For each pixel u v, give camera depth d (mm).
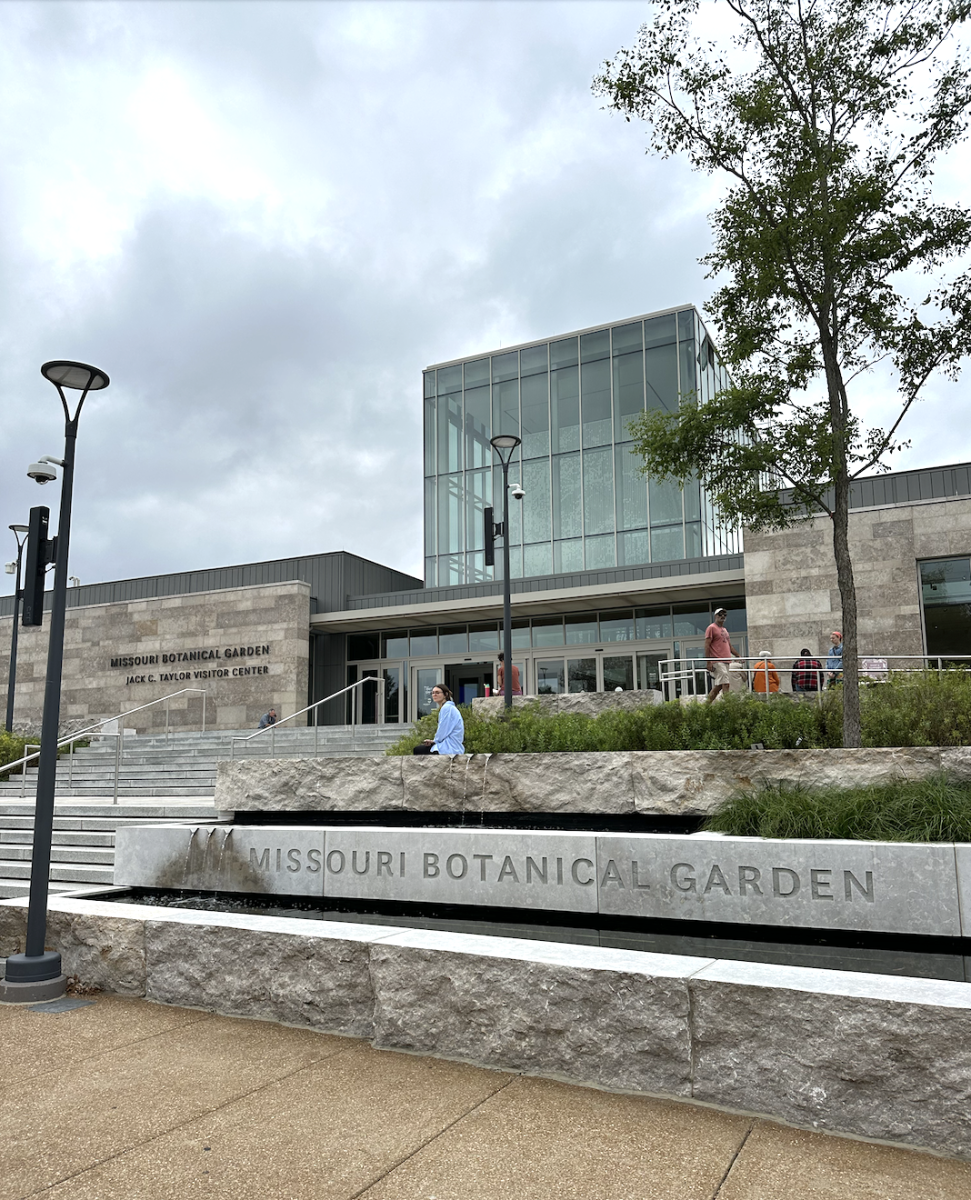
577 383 31078
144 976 6414
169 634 31531
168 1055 5168
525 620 28031
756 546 20766
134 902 8773
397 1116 4242
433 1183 3572
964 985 4242
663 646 26016
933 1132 3869
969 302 8812
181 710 30906
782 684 19750
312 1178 3621
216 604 30922
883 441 9086
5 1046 5344
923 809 6938
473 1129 4086
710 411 9586
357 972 5516
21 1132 4086
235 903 8719
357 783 10609
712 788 8602
